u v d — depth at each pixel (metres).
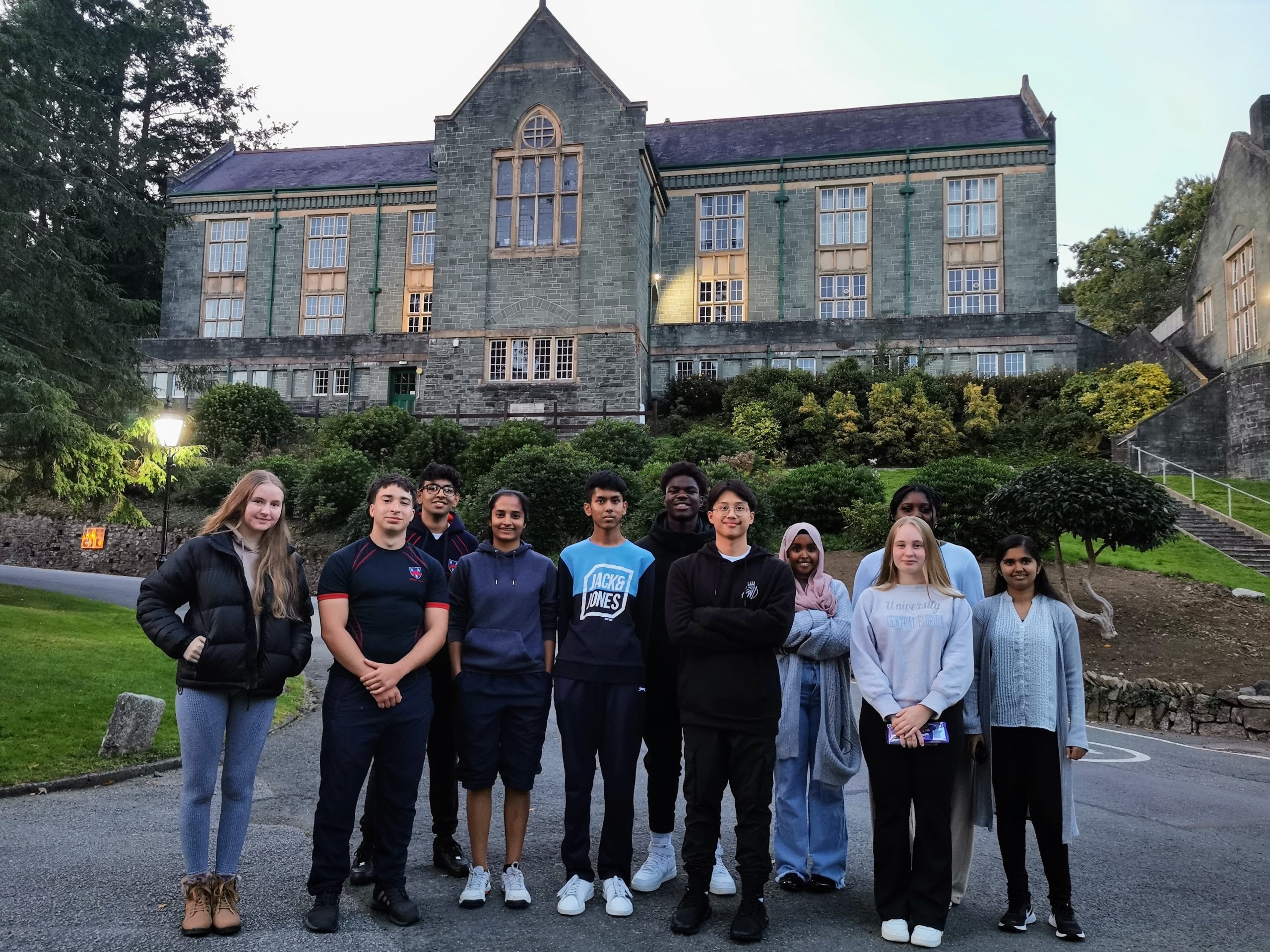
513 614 4.86
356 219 40.25
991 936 4.36
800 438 27.91
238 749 4.31
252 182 42.53
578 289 31.45
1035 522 14.34
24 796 6.56
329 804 4.31
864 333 32.66
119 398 17.20
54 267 17.06
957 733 4.43
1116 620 15.01
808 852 5.05
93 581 21.52
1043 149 35.84
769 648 4.53
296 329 40.16
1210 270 30.41
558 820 6.26
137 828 5.80
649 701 5.09
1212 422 24.61
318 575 21.22
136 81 46.62
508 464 19.69
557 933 4.24
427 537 5.54
